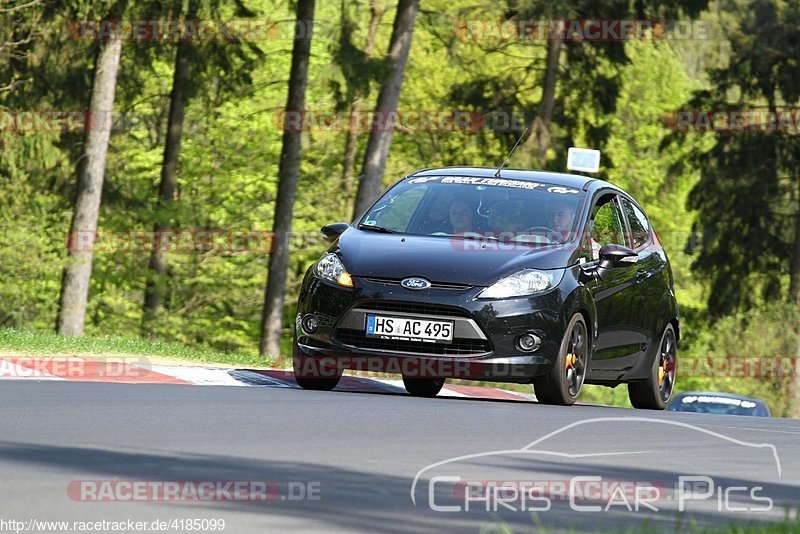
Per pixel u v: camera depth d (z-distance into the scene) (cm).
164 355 4750
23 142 9919
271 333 9612
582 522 1577
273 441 2202
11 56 9944
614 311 3766
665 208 15812
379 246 3528
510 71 12362
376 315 3391
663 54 14775
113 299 12669
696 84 15712
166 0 9819
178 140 11600
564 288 3466
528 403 3472
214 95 10875
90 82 10256
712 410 6731
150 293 11769
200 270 13138
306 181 13250
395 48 9338
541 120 11912
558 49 11931
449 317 3347
